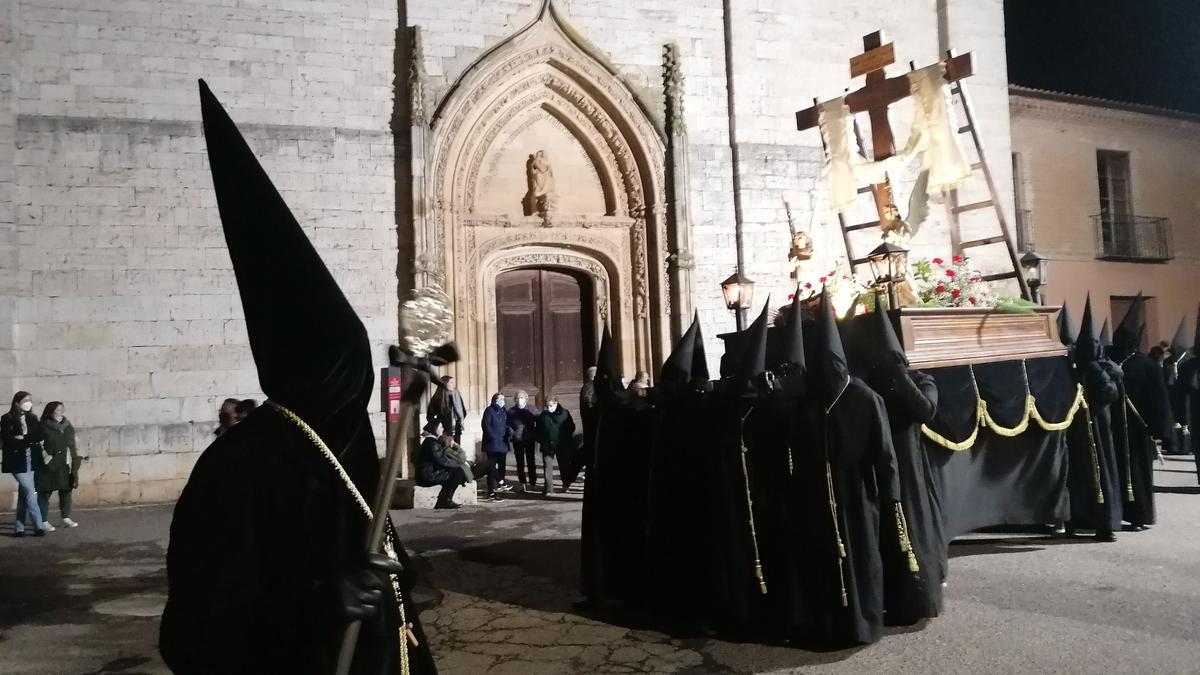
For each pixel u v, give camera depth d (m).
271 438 1.85
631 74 15.00
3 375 11.76
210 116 1.76
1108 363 8.02
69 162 12.29
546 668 4.98
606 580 6.22
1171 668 4.57
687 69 15.38
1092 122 20.67
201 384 12.64
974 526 7.01
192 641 1.61
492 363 14.42
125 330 12.38
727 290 9.34
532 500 11.91
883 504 5.39
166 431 12.42
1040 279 13.04
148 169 12.61
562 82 14.70
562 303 15.41
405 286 13.62
